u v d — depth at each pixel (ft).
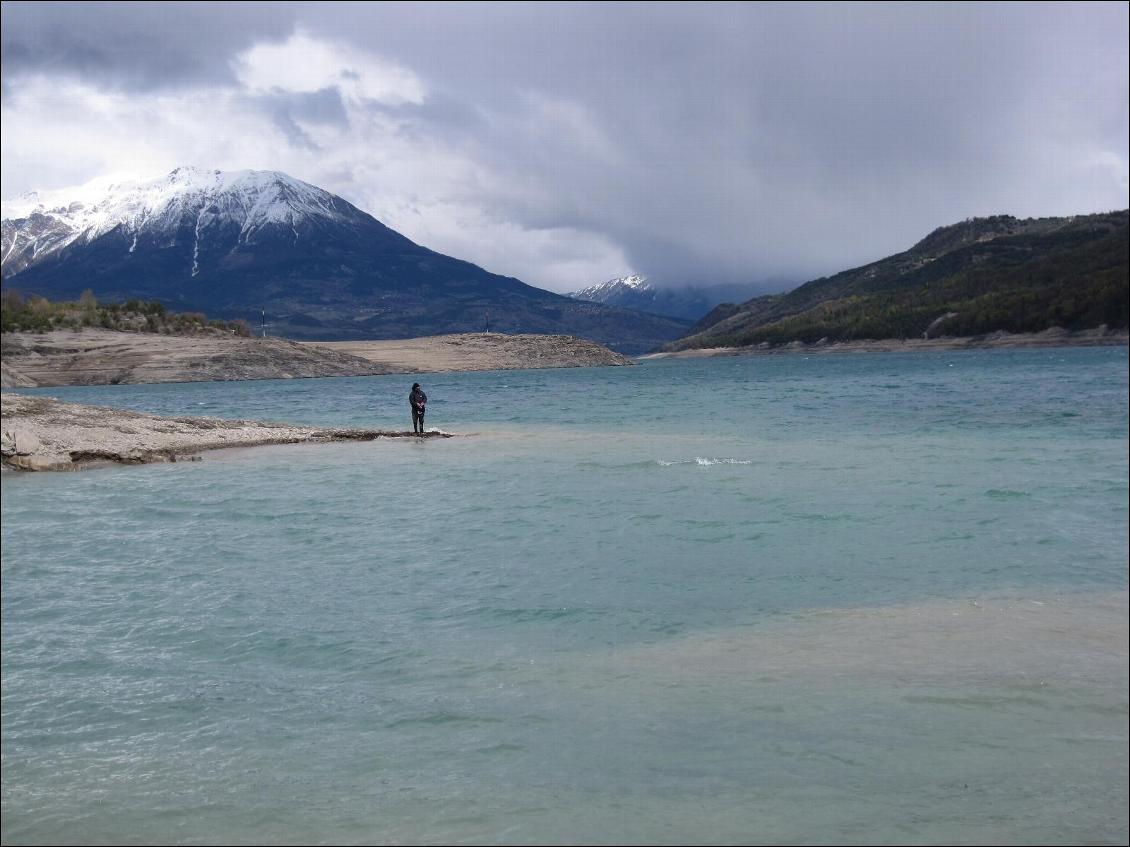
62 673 33.73
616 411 207.10
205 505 76.23
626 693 31.32
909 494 78.38
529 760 26.12
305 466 106.52
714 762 25.96
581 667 34.27
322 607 43.19
